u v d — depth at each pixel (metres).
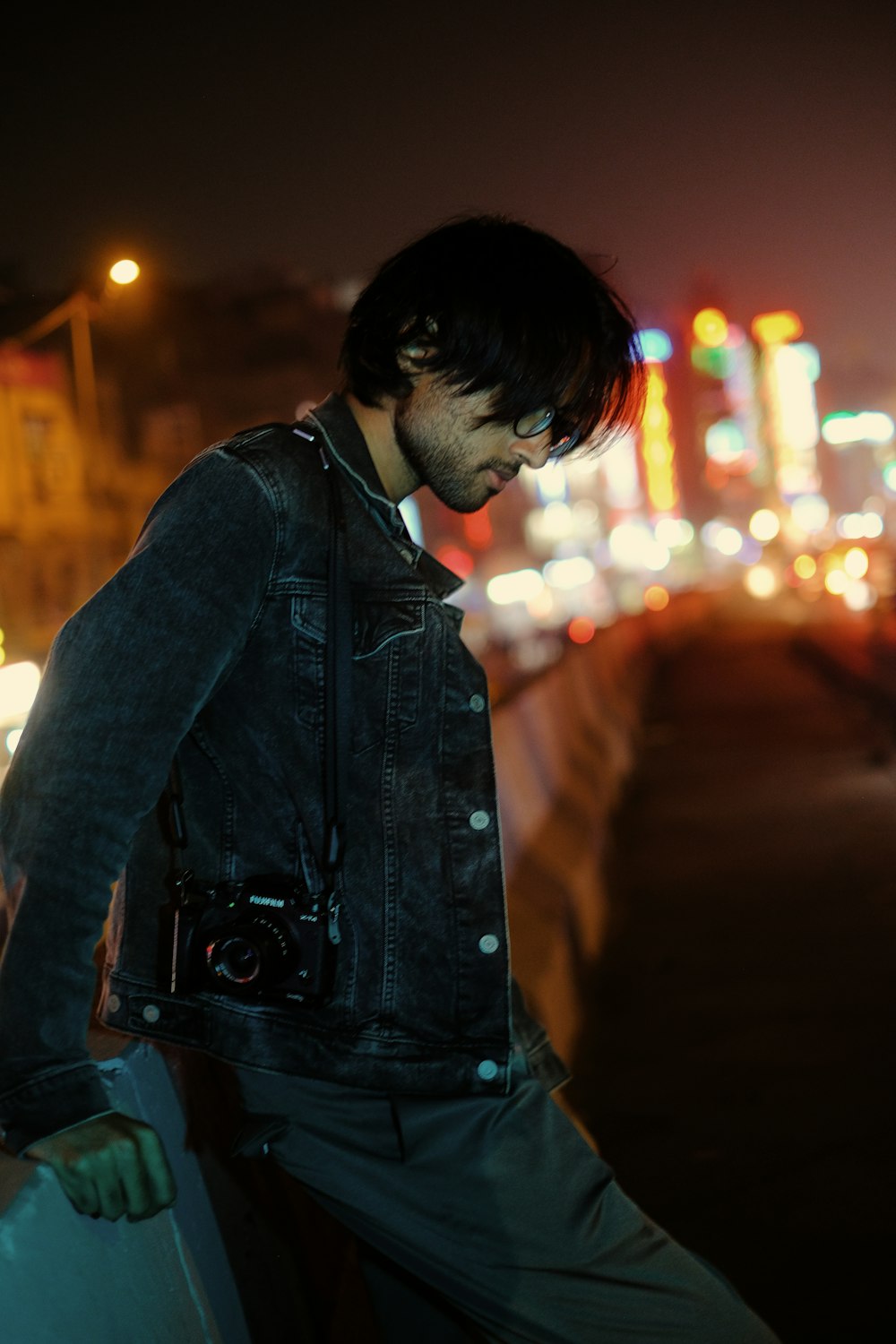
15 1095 1.28
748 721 16.22
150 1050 1.86
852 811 9.50
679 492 182.25
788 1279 3.28
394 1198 1.60
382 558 1.54
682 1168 3.98
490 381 1.52
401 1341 1.84
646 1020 5.43
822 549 69.94
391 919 1.54
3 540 38.34
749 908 7.10
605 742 12.39
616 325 1.59
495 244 1.53
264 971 1.48
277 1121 1.62
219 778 1.55
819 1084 4.53
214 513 1.44
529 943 5.28
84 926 1.29
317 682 1.51
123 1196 1.30
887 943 6.15
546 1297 1.58
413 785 1.54
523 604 71.44
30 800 1.30
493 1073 1.56
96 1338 1.34
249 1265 2.01
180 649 1.37
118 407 44.12
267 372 52.06
